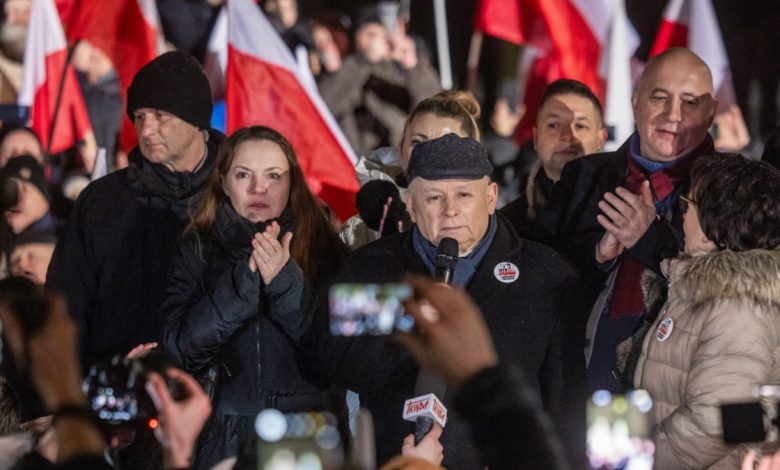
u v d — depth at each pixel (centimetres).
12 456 437
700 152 754
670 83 748
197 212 729
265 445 389
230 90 1018
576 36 1200
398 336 346
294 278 684
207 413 402
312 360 702
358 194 845
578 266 751
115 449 515
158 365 525
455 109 804
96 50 1157
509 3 1221
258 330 701
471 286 655
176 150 806
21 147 1060
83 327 800
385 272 667
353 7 1390
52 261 810
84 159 1146
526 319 651
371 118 1348
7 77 1269
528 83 1334
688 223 619
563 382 650
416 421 584
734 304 572
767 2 1571
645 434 530
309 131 1020
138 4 1127
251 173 716
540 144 908
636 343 677
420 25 1495
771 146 780
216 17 1334
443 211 646
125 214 805
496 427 343
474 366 341
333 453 392
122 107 1177
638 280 701
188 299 712
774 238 589
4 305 379
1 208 984
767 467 534
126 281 802
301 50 1248
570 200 784
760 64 1577
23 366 386
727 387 562
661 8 1521
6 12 1266
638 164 764
